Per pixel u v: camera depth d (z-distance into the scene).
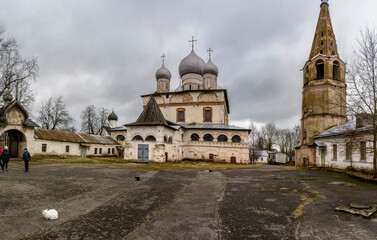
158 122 32.31
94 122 63.62
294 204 9.06
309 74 30.27
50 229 6.00
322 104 28.56
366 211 7.67
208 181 15.06
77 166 22.02
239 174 20.05
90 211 7.64
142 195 10.21
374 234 5.89
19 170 16.92
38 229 5.95
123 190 11.09
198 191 11.52
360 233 5.97
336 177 18.28
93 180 13.67
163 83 54.00
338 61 29.42
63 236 5.61
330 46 30.05
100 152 43.72
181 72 53.56
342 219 7.13
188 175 18.08
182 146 41.19
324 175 19.80
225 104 49.09
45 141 32.34
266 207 8.60
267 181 15.67
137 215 7.40
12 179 12.87
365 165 19.05
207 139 41.81
